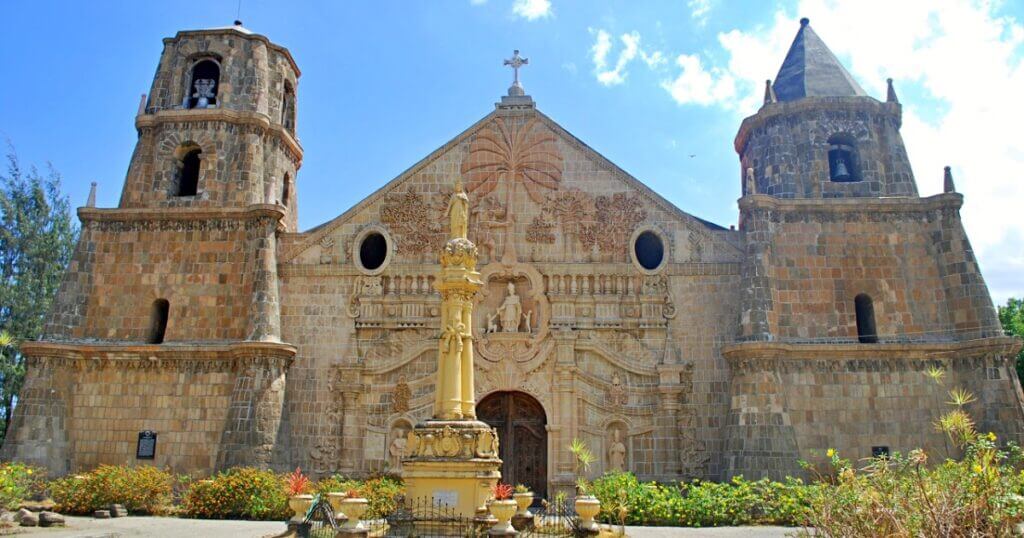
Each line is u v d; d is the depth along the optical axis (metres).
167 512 27.08
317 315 33.22
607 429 31.41
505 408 32.28
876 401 30.02
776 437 28.42
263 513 25.73
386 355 32.59
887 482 12.30
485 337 32.38
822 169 33.81
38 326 46.12
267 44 38.44
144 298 33.38
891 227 32.38
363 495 25.66
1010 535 10.85
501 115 35.50
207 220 34.03
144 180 35.47
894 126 34.91
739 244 33.09
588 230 33.75
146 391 31.81
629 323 32.34
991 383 28.81
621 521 24.38
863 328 32.12
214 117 35.81
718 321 32.25
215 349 31.56
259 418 29.78
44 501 27.09
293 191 40.19
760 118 35.31
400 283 33.50
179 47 37.56
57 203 49.88
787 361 30.36
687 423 31.09
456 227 20.98
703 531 22.97
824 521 12.35
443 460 18.47
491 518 18.11
